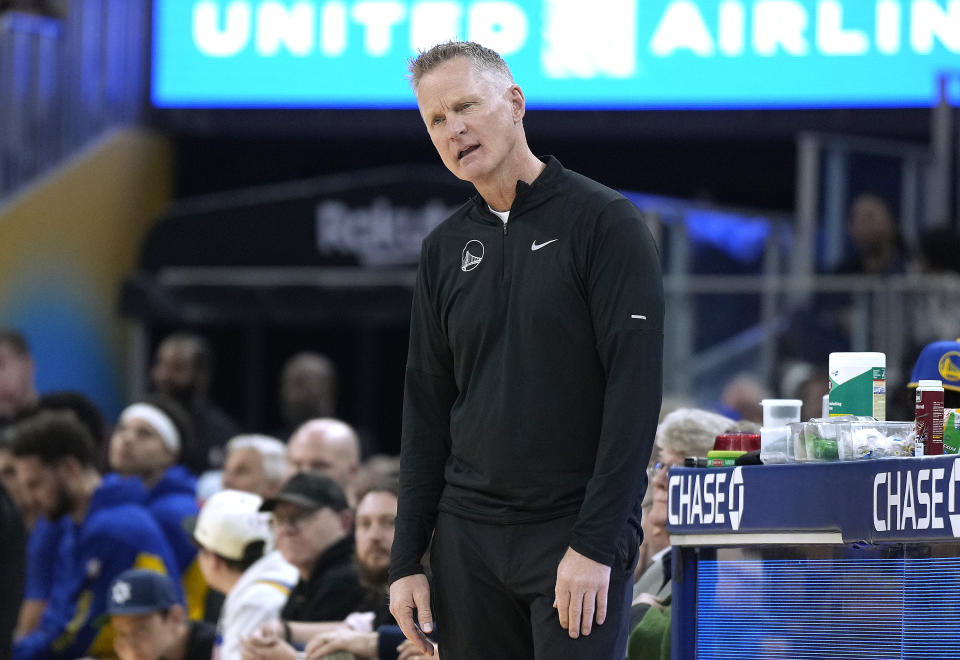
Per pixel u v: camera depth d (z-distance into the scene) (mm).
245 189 38500
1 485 14328
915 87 31953
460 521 9289
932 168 29562
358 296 32250
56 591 18828
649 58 33406
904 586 8141
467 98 9094
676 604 9344
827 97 32500
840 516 8391
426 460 9680
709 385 27406
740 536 8992
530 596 9000
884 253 28547
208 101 35625
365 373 36969
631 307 8836
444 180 32594
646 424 8758
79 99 35000
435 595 9461
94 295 35156
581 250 8992
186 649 16125
